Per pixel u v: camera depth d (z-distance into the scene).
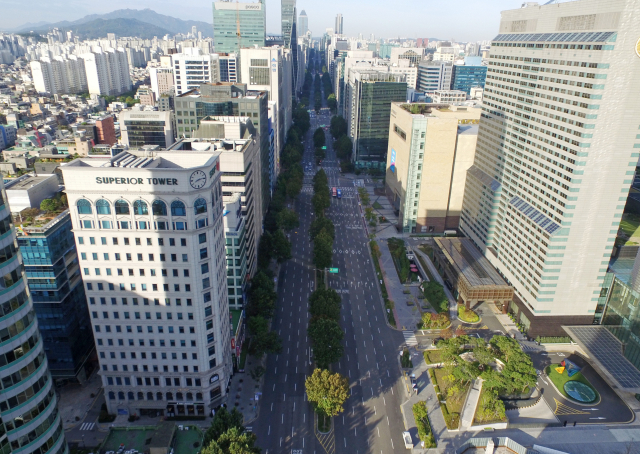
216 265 109.12
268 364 139.75
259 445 110.56
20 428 67.62
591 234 136.25
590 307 147.25
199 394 117.38
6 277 62.56
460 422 118.12
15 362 65.12
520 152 159.38
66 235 118.50
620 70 116.50
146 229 101.12
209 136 181.62
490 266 181.62
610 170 127.94
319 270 198.75
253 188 178.62
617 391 131.00
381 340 152.88
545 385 132.88
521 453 107.56
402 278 192.25
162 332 110.69
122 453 101.31
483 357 126.50
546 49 140.50
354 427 116.88
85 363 129.88
